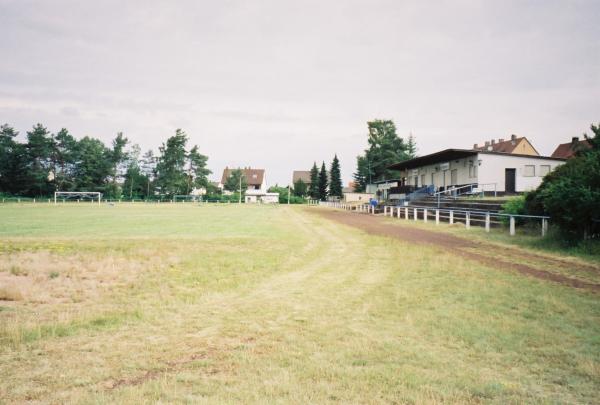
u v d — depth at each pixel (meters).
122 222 27.45
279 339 5.71
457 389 4.16
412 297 7.98
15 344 5.45
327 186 118.25
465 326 6.19
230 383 4.28
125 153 100.25
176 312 7.07
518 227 20.05
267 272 10.65
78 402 3.84
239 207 63.84
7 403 3.83
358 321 6.52
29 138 85.06
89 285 9.07
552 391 4.16
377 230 21.88
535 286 8.75
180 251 13.77
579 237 14.01
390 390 4.14
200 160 98.25
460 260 12.03
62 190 89.00
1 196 79.81
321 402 3.87
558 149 65.69
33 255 12.53
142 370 4.66
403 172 64.31
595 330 6.00
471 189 39.59
